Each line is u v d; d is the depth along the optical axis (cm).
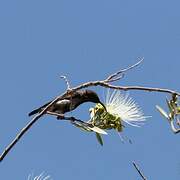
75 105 1030
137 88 906
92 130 1007
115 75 893
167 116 978
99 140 1038
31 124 842
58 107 1002
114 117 1075
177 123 969
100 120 1081
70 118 984
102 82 891
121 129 1075
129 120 1073
